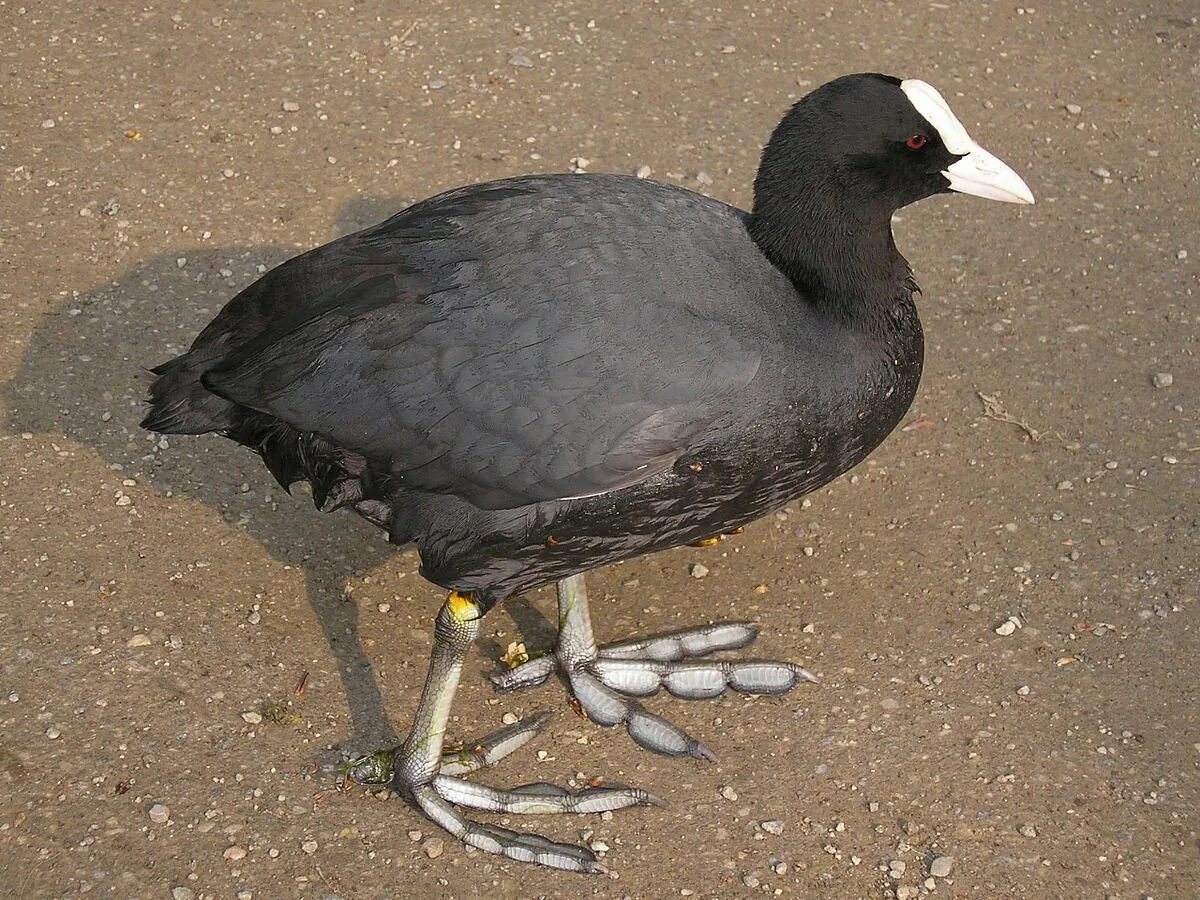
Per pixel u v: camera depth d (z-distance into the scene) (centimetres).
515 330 83
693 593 96
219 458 99
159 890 84
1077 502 99
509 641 95
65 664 90
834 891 85
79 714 89
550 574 87
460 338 84
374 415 84
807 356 86
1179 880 86
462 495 84
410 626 94
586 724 92
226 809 87
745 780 89
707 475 85
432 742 87
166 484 98
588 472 83
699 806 88
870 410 88
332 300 85
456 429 83
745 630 94
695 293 85
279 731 89
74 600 93
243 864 85
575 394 83
